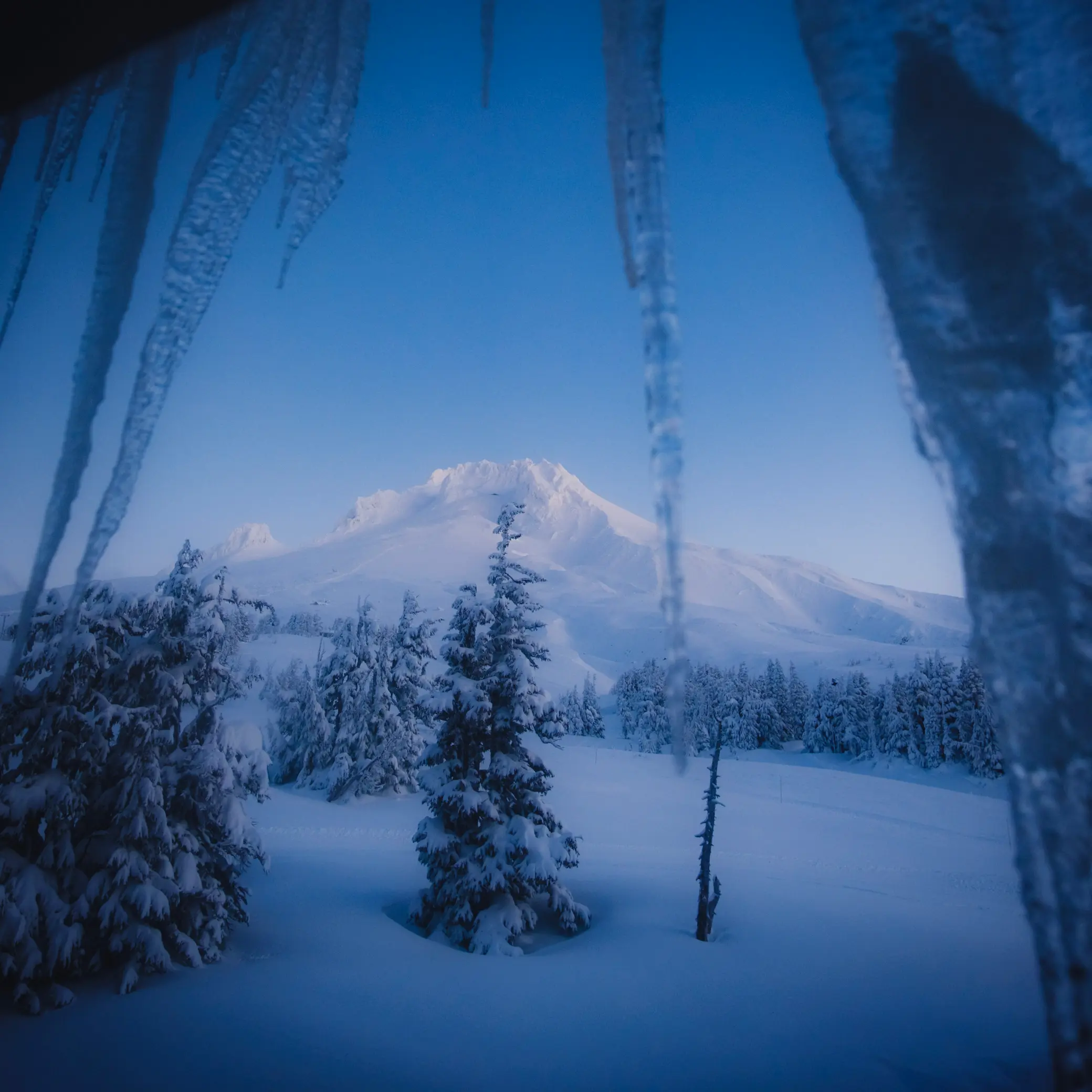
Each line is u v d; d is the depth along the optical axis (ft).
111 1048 37.40
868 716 236.22
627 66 6.15
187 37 8.05
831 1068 43.47
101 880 45.44
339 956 55.72
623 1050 44.73
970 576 3.95
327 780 134.82
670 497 5.27
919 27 4.54
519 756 70.69
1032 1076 42.57
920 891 96.07
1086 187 3.94
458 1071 39.83
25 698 45.70
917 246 4.34
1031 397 3.92
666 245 5.73
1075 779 3.47
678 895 85.15
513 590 72.49
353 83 8.63
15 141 8.72
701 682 264.31
